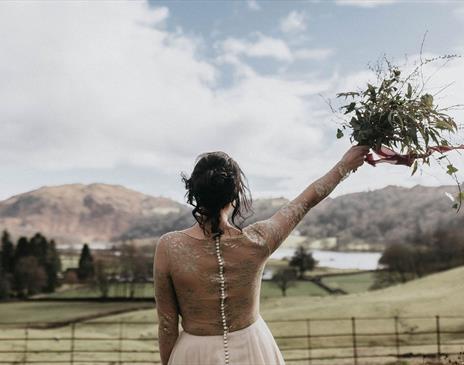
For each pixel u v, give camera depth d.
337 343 35.97
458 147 2.98
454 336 33.56
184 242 2.58
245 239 2.58
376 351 29.22
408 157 3.02
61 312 83.62
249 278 2.57
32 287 103.06
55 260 111.19
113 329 55.66
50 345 39.38
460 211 2.97
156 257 2.61
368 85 3.04
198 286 2.53
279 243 2.65
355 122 3.01
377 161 3.04
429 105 2.99
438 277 56.62
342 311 46.31
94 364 29.22
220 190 2.51
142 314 69.31
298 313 49.12
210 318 2.54
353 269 110.19
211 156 2.62
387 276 95.00
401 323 38.97
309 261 108.25
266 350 2.59
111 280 102.81
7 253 109.19
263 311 54.12
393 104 2.98
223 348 2.52
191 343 2.55
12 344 39.34
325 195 2.79
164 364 2.72
